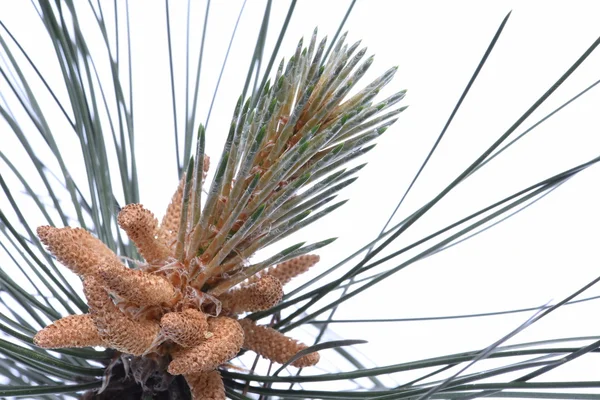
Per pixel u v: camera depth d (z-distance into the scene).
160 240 0.39
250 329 0.40
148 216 0.38
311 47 0.39
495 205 0.39
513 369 0.35
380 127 0.39
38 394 0.38
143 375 0.39
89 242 0.38
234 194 0.38
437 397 0.38
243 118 0.37
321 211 0.38
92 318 0.36
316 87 0.39
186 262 0.39
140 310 0.37
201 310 0.38
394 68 0.39
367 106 0.39
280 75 0.38
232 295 0.39
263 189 0.38
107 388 0.40
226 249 0.38
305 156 0.37
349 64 0.38
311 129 0.37
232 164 0.38
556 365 0.34
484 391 0.36
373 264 0.40
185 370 0.36
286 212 0.38
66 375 0.40
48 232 0.37
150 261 0.39
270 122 0.38
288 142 0.39
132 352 0.37
